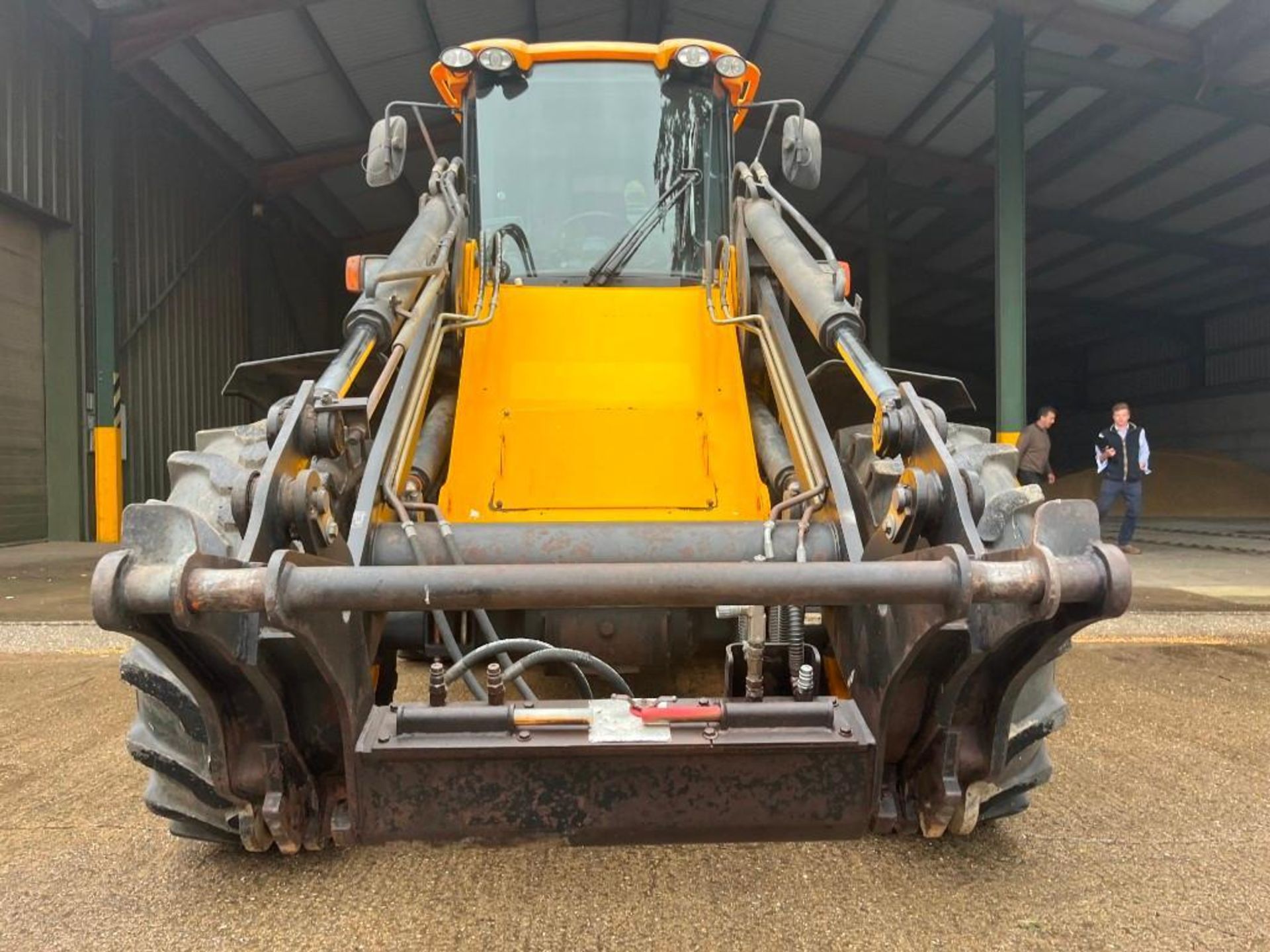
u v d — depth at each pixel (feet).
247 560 5.55
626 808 6.06
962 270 73.56
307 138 49.83
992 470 8.60
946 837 8.86
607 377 10.26
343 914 7.43
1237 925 7.26
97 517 37.04
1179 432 85.10
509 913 7.46
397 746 5.89
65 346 36.76
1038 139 47.57
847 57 43.50
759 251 10.84
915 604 5.31
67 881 7.98
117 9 35.68
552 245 12.23
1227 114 39.40
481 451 9.50
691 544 7.69
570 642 8.47
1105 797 9.87
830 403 11.10
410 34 41.11
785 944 6.98
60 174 36.09
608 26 44.93
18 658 16.25
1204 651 16.69
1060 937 7.09
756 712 6.12
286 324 60.39
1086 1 34.22
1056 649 5.85
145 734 6.92
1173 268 67.31
